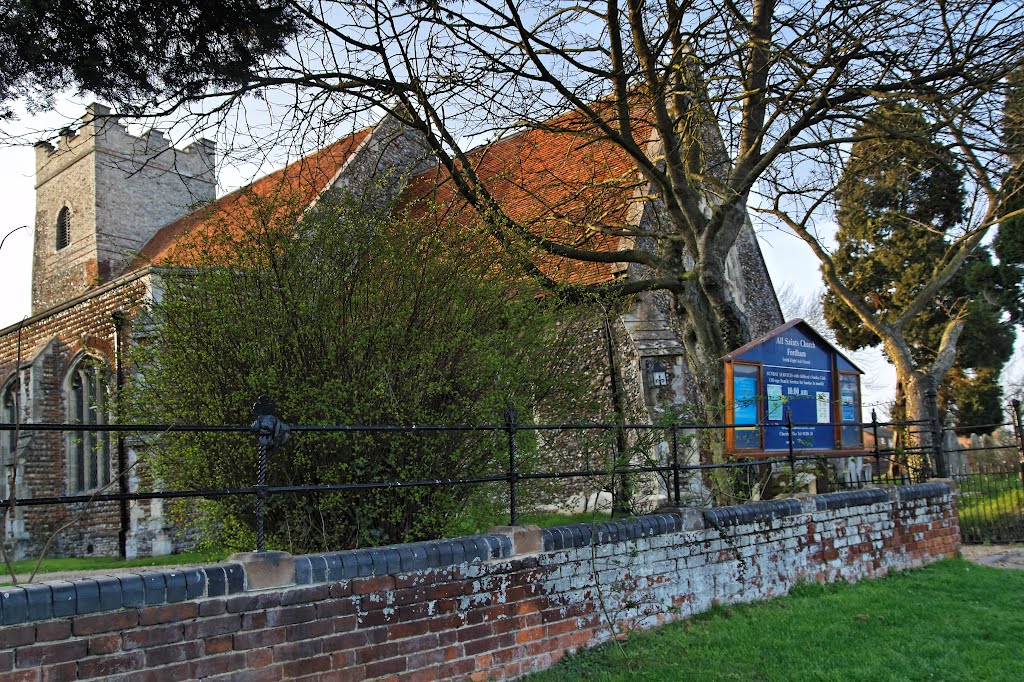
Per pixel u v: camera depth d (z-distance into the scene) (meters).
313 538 5.57
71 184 24.67
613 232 10.45
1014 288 21.91
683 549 6.08
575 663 4.99
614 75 8.56
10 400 16.42
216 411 5.44
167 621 3.48
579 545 5.32
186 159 25.39
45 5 5.93
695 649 5.27
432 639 4.41
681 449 8.53
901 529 8.52
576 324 7.95
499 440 5.88
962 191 19.03
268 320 5.41
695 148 10.38
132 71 6.78
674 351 12.53
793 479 8.02
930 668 5.02
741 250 17.86
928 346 22.98
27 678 3.07
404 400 5.48
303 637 3.91
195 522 6.18
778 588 6.89
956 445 18.25
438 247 5.89
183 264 5.76
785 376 8.36
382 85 8.32
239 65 7.13
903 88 8.17
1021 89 8.10
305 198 6.27
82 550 14.48
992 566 9.24
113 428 3.65
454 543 4.64
